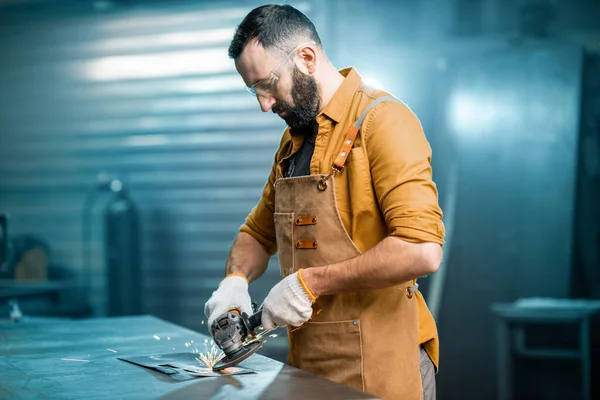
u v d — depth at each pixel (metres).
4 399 1.51
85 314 5.88
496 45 5.81
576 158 5.45
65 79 6.94
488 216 5.56
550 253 5.42
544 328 5.12
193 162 6.62
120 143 6.81
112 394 1.53
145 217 6.66
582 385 4.57
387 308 1.82
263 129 6.48
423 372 1.98
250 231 2.24
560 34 5.76
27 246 6.32
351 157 1.80
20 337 2.48
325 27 6.00
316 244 1.83
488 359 5.36
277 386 1.58
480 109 5.70
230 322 1.77
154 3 6.68
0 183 7.09
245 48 1.80
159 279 6.60
